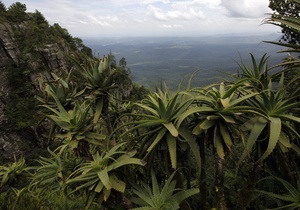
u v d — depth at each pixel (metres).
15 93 62.78
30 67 64.94
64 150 4.87
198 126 3.58
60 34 83.00
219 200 3.83
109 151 3.77
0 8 76.00
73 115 4.64
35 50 67.81
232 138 3.65
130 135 5.32
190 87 4.03
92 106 5.37
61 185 4.80
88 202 3.55
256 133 3.26
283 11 7.26
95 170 3.59
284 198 3.44
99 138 4.40
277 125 3.16
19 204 6.22
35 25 75.31
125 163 3.49
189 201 4.87
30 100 63.38
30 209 6.21
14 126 59.75
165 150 3.76
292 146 3.44
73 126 4.38
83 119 4.45
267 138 3.55
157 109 3.74
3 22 67.81
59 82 5.34
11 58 65.00
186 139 3.53
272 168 4.15
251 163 5.16
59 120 4.52
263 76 4.31
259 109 3.31
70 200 5.84
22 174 5.95
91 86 4.84
